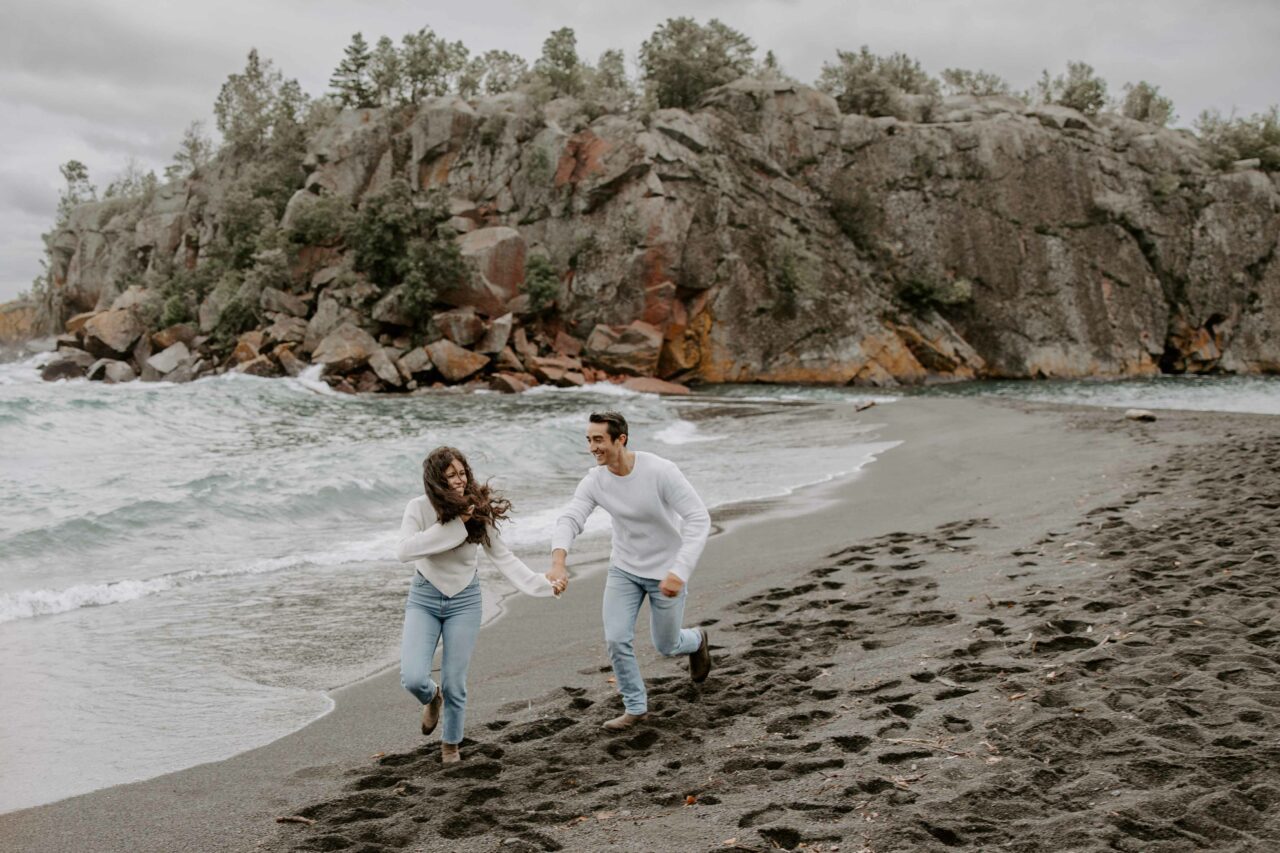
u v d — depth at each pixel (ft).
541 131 189.78
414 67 213.46
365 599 30.40
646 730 16.99
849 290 192.95
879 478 53.62
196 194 232.53
